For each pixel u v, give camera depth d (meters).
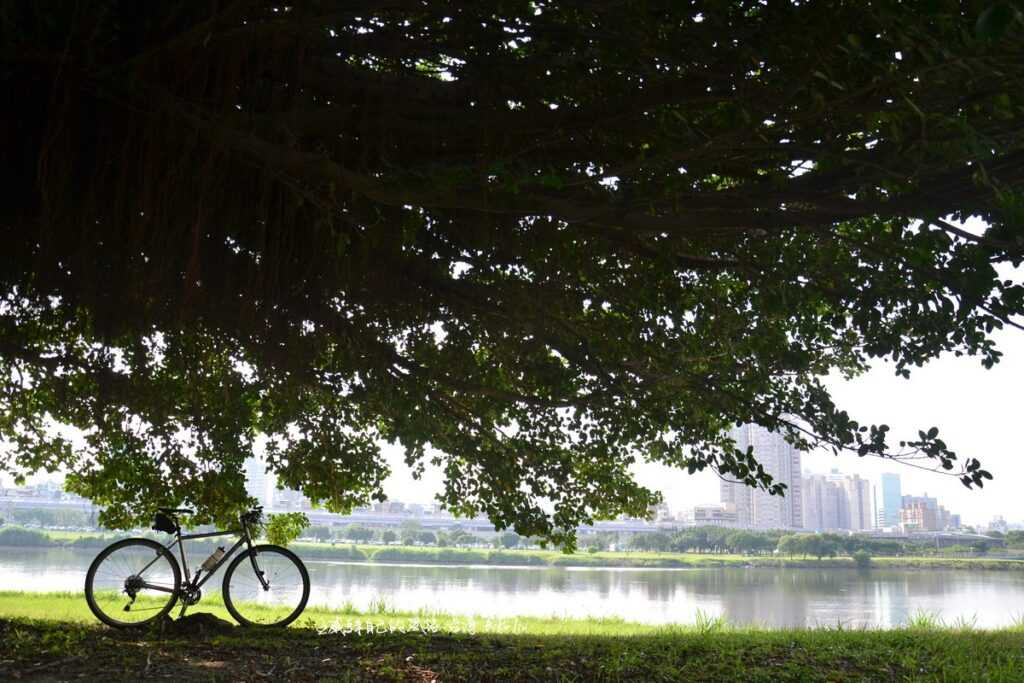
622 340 7.43
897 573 34.78
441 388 8.24
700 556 42.34
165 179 5.39
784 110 4.21
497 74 5.46
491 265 7.23
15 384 9.66
